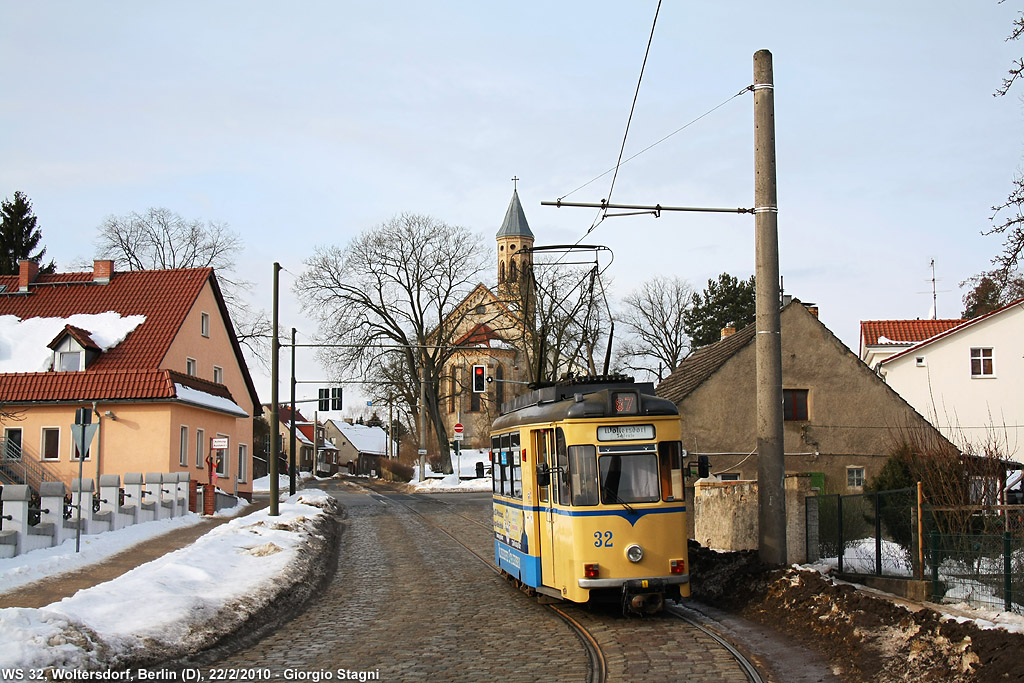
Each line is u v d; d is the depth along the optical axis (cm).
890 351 5031
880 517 1352
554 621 1361
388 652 1146
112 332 4056
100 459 3575
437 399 6462
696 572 1719
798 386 2917
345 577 1953
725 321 7212
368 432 13800
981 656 869
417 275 6019
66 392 3597
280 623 1389
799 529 1586
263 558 1945
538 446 1516
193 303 4253
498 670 1035
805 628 1197
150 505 2784
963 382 4406
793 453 2894
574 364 4834
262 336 6372
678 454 1405
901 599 1195
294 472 4847
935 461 1532
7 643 952
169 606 1279
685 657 1077
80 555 1934
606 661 1070
